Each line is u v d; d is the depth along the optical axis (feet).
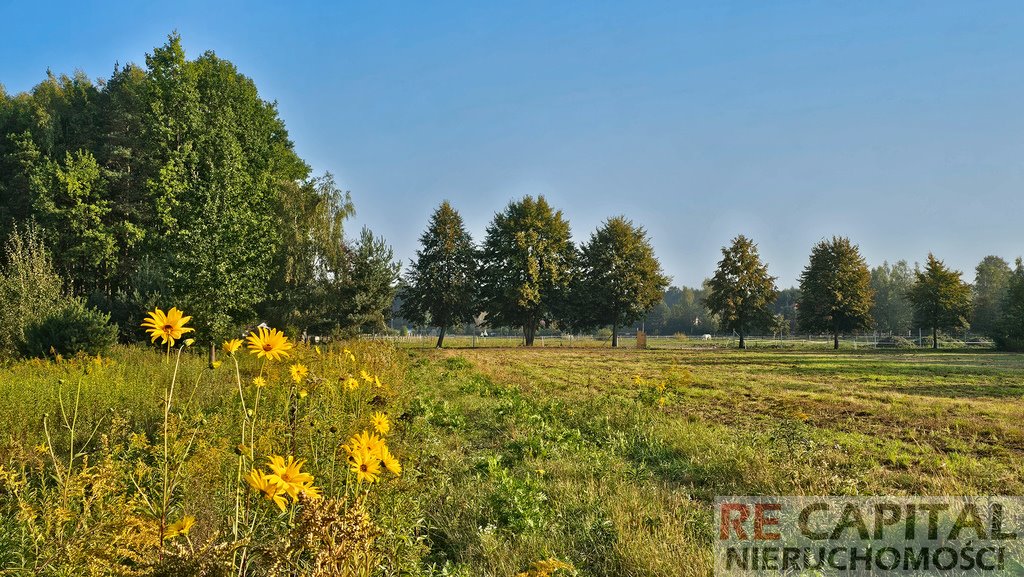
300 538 8.54
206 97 111.04
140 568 8.68
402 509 14.14
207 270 62.54
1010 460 27.86
